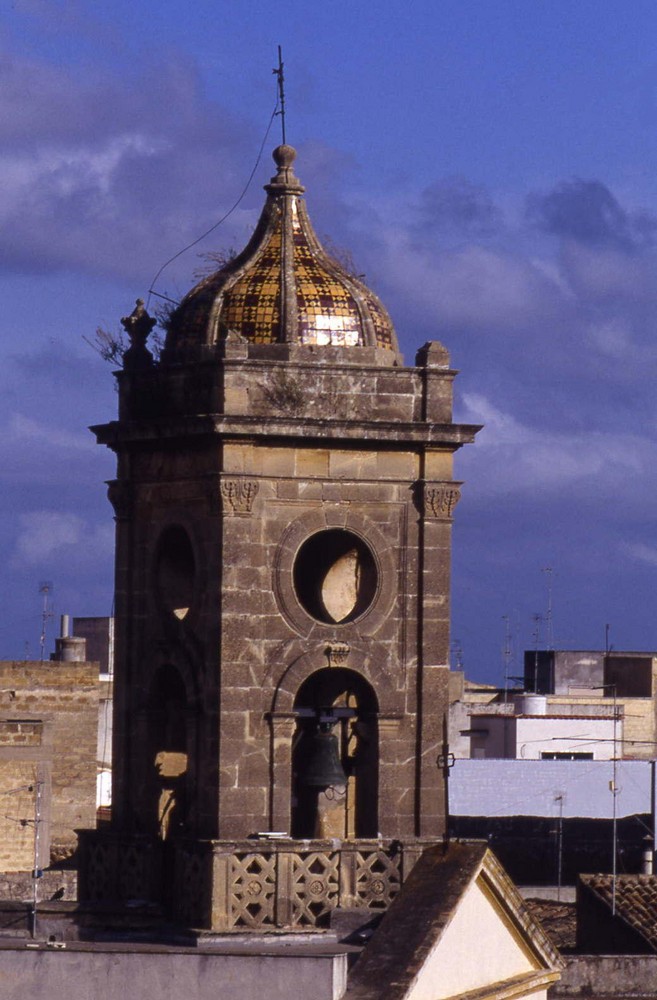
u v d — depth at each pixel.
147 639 43.97
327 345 43.16
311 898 41.69
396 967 37.94
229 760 42.09
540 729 109.38
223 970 37.97
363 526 42.97
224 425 42.09
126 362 44.28
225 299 43.41
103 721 98.00
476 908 40.59
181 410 43.34
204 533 42.75
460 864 40.12
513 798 93.69
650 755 117.50
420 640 43.19
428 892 39.53
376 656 42.97
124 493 44.25
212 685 42.25
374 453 43.09
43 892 64.19
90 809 95.56
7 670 95.75
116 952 38.34
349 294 43.47
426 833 42.97
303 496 42.75
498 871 40.94
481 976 40.69
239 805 42.09
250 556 42.38
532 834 84.50
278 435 42.38
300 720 43.75
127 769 44.12
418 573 43.22
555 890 75.50
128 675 44.16
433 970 38.66
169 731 44.12
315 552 44.16
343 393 42.94
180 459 43.41
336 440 42.75
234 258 44.25
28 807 87.44
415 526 43.22
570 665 126.56
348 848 41.88
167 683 44.00
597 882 62.25
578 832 84.69
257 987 37.84
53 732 94.19
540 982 42.88
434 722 43.16
